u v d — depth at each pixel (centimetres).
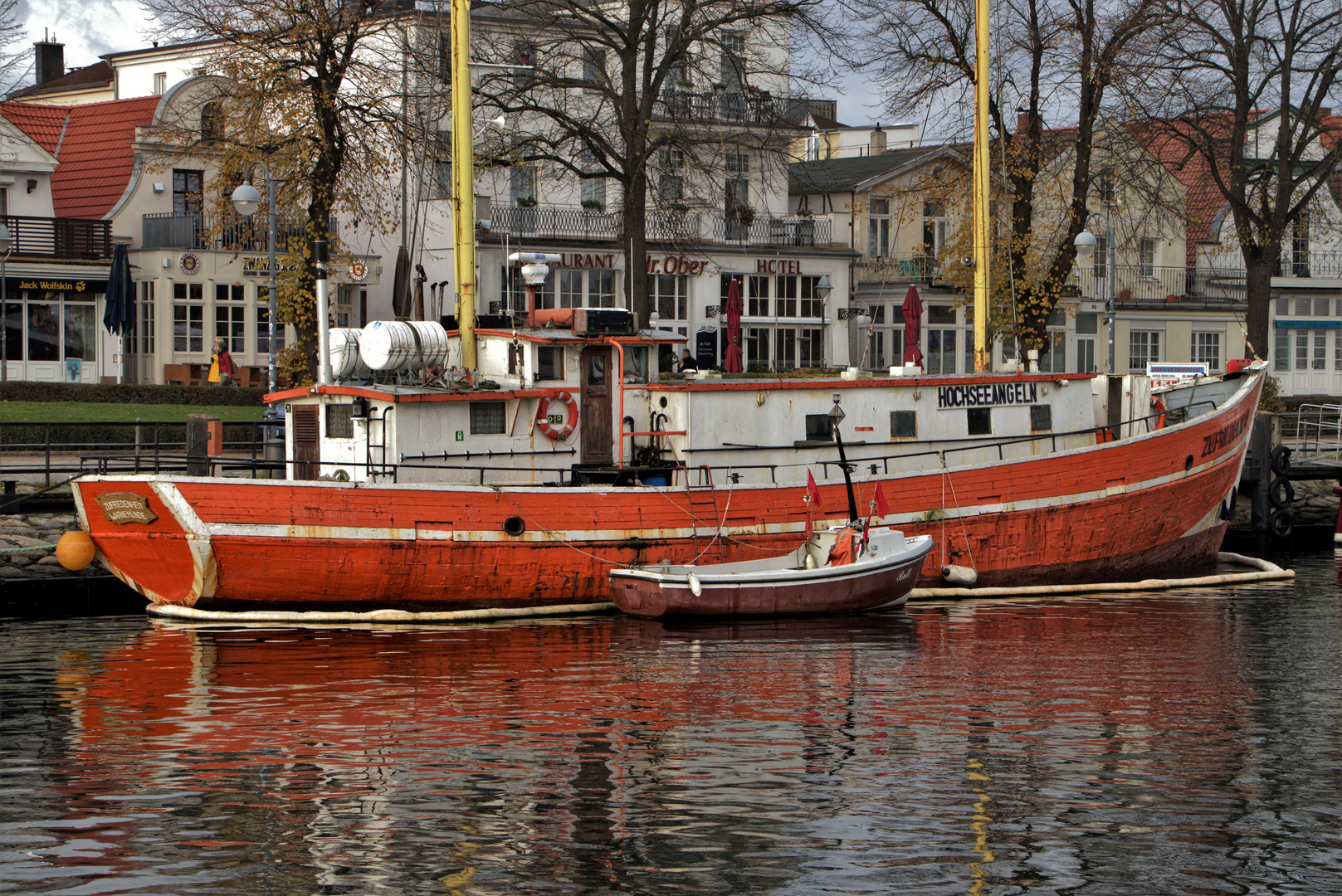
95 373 5119
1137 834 1322
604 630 2275
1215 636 2278
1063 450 2859
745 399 2541
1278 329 7031
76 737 1606
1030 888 1199
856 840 1298
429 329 2372
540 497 2347
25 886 1180
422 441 2328
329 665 1978
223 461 2434
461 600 2339
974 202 3089
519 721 1688
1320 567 3272
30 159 5162
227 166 3734
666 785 1447
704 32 4106
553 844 1281
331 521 2227
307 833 1305
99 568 2533
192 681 1877
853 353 6238
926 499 2619
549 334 2434
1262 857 1267
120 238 5175
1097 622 2402
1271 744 1611
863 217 6203
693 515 2438
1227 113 5094
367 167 3900
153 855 1250
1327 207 6944
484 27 4656
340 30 3734
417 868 1227
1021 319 4438
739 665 2017
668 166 4334
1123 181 4578
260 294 5200
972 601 2611
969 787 1448
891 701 1806
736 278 5712
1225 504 3023
